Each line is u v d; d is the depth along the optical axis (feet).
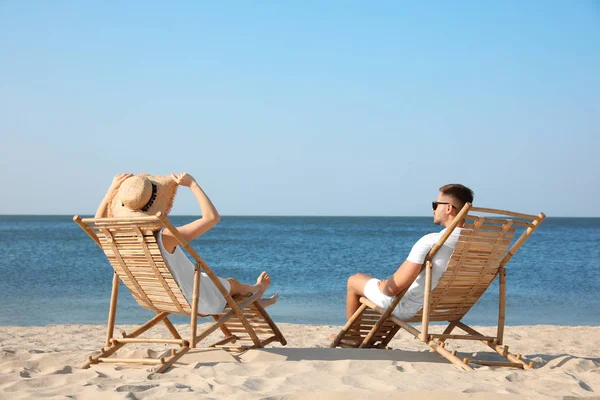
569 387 11.32
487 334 23.00
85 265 67.26
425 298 13.73
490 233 14.10
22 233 166.71
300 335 22.54
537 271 63.77
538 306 37.50
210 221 13.35
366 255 90.79
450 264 13.87
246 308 15.20
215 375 12.10
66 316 31.50
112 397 10.05
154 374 12.05
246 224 315.58
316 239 142.41
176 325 25.48
